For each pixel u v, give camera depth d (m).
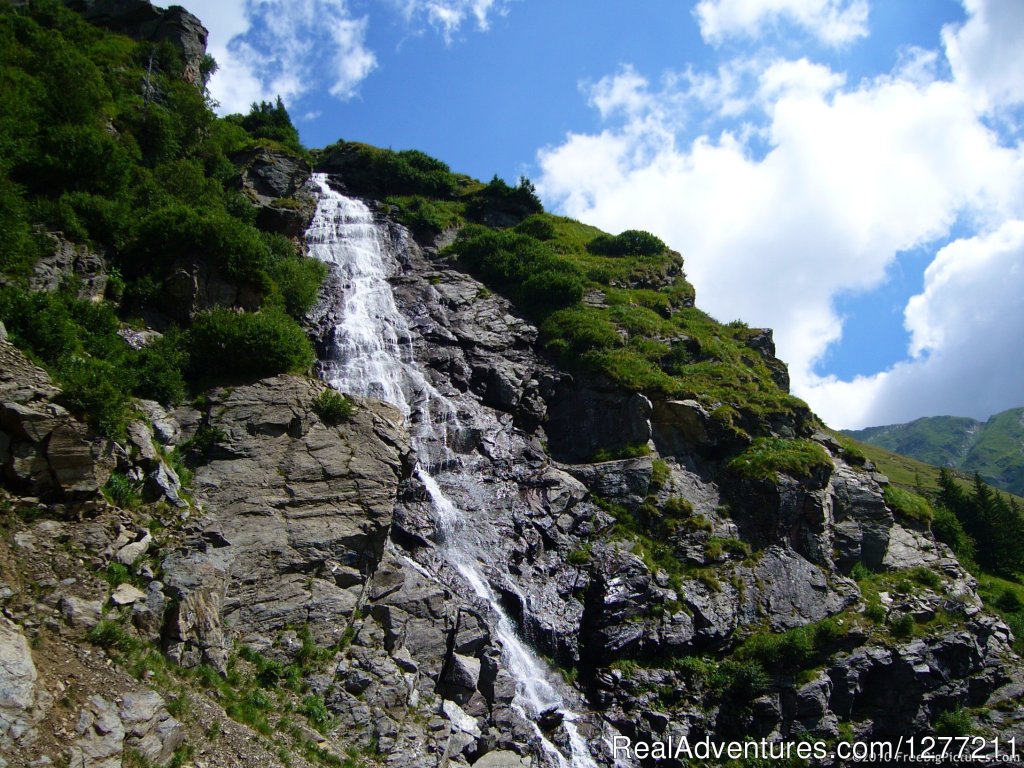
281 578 20.86
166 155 39.75
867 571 35.59
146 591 17.47
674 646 28.91
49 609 15.52
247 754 15.68
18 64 36.62
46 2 48.16
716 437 36.34
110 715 14.04
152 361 24.22
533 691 25.73
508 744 22.31
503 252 48.50
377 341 37.62
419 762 19.16
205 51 56.44
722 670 29.03
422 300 42.69
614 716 26.69
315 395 25.55
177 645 16.98
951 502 56.19
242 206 39.41
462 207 58.12
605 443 36.59
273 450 23.52
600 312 44.81
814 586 32.59
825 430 43.94
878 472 41.34
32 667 13.71
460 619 23.89
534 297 45.22
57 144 30.30
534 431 37.22
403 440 26.28
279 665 19.06
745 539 33.53
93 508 18.25
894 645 31.20
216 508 21.38
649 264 54.19
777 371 46.50
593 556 30.78
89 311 24.38
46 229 26.52
